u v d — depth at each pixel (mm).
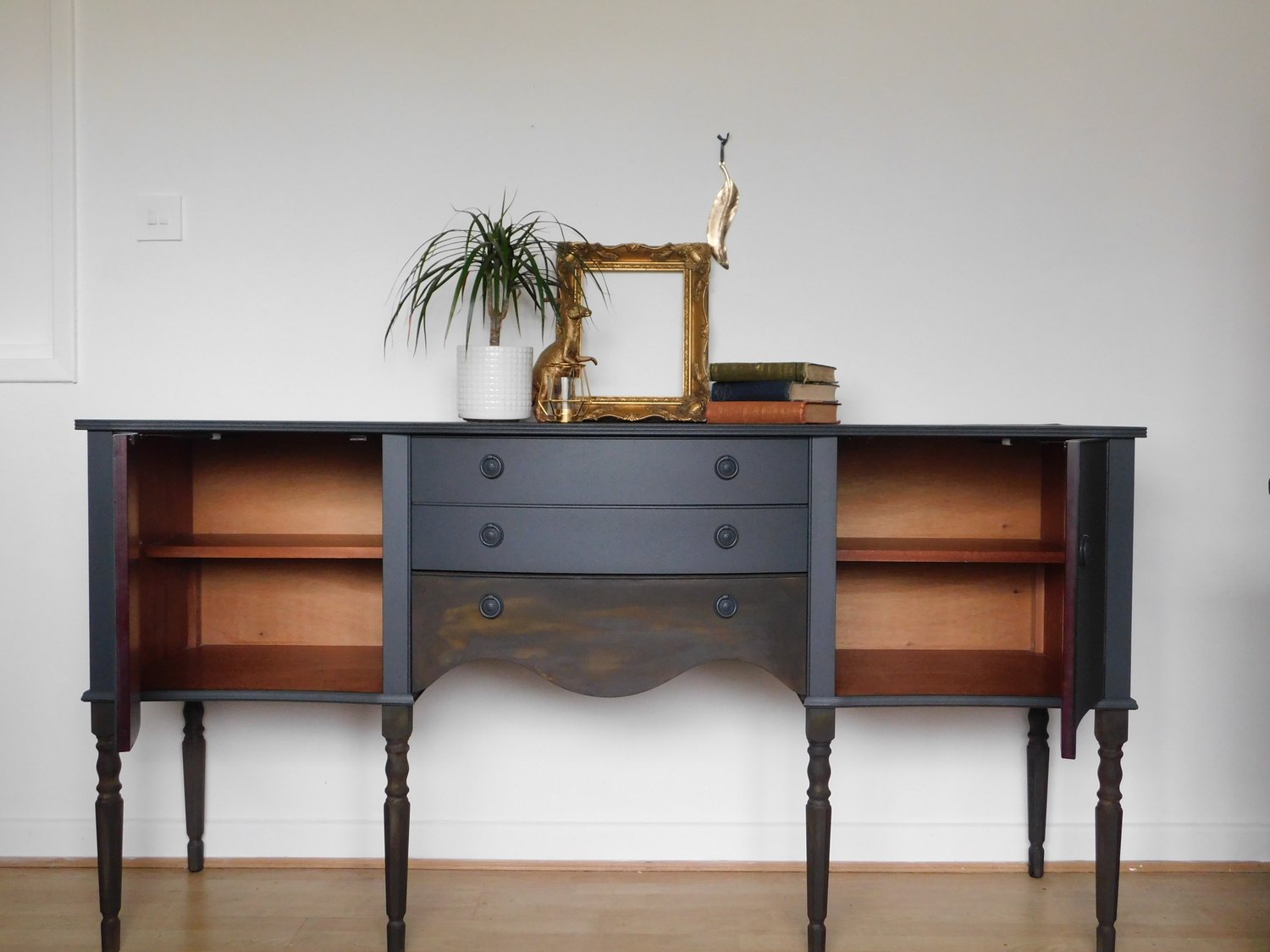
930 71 2139
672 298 2127
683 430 1710
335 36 2139
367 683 1803
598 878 2129
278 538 2055
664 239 2145
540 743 2188
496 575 1730
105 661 1733
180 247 2152
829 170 2143
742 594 1732
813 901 1750
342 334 2156
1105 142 2141
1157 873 2166
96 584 1724
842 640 2166
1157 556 2180
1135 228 2145
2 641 2180
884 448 2141
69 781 2191
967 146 2143
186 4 2137
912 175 2145
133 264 2150
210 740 2184
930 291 2150
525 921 1927
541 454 1719
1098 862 1779
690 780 2189
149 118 2141
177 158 2145
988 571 2162
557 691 2186
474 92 2141
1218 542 2174
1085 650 1701
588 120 2141
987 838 2186
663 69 2139
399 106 2141
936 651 2143
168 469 1978
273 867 2174
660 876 2143
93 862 2182
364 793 2193
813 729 1736
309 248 2150
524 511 1721
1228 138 2137
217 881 2100
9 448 2162
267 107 2141
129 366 2158
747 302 2148
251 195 2146
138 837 2186
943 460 2139
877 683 1846
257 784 2193
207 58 2139
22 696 2186
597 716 2188
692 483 1723
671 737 2186
